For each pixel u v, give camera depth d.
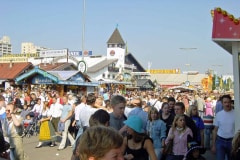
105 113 4.41
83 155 1.97
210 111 18.56
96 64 60.16
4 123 8.06
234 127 7.16
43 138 13.07
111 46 73.81
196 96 25.22
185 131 6.65
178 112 7.66
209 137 12.34
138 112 7.42
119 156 1.99
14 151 8.20
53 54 59.91
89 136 1.97
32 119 16.27
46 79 27.94
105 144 1.93
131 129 4.51
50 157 11.20
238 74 7.57
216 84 64.31
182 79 98.62
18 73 46.72
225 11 7.33
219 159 7.23
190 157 6.37
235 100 7.40
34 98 19.97
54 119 13.72
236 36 7.28
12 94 23.78
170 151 6.71
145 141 4.55
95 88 32.97
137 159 4.49
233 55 7.66
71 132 13.68
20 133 8.29
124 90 47.22
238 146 4.63
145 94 25.62
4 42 148.00
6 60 73.94
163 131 7.12
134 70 78.44
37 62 63.03
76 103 13.78
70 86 30.05
